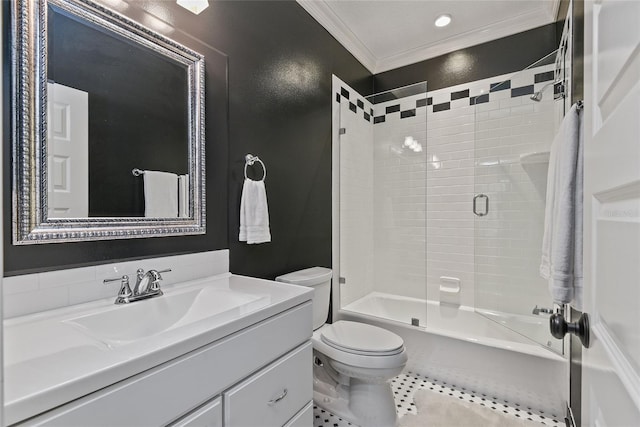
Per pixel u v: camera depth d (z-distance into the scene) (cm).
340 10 218
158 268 121
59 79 98
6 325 84
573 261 100
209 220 143
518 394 175
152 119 123
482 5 214
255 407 97
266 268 175
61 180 98
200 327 84
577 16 118
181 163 133
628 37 45
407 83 279
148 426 70
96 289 103
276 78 183
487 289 220
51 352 71
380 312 248
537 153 192
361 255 260
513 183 207
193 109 137
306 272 193
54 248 96
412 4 212
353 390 165
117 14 112
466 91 253
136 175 118
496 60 242
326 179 226
